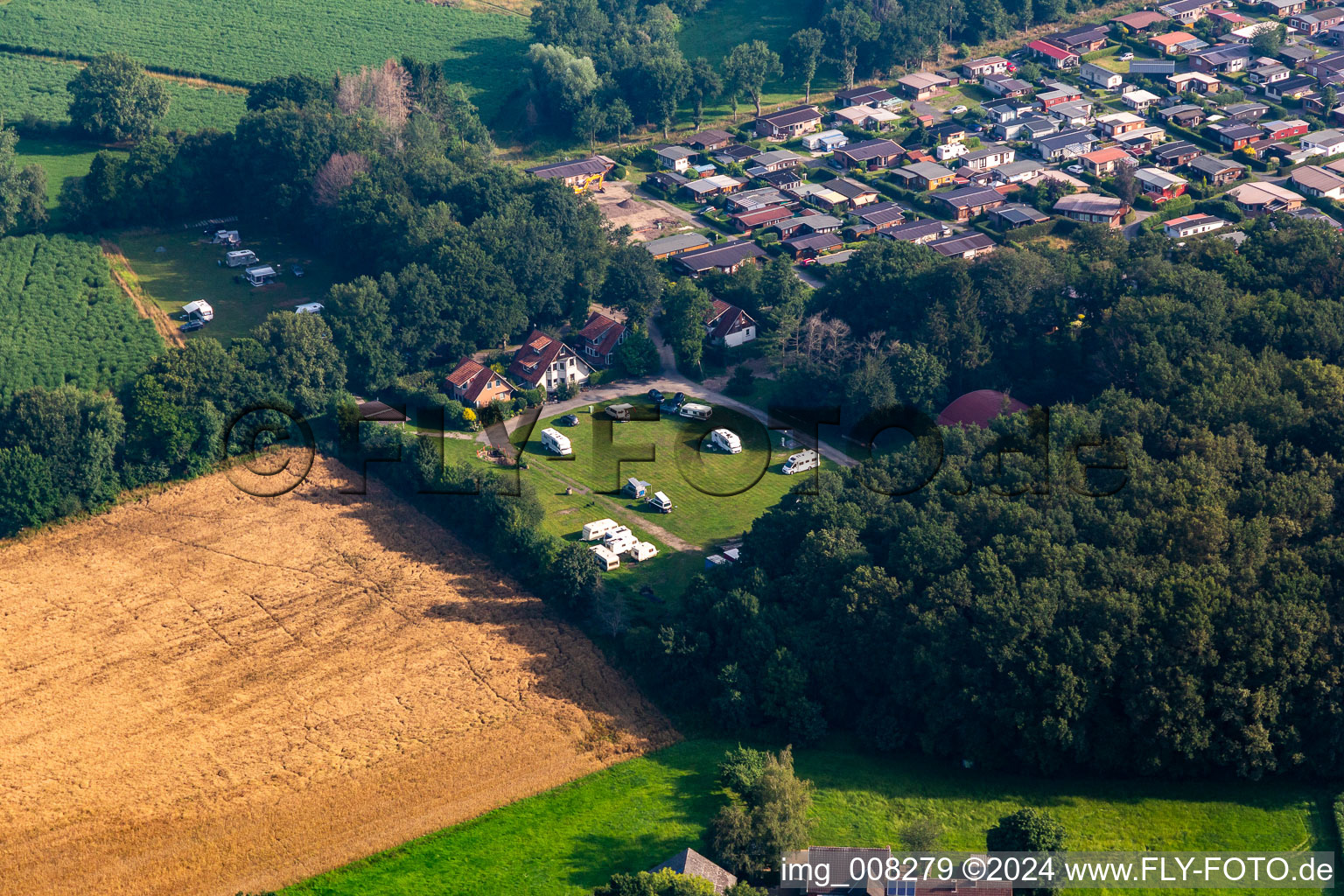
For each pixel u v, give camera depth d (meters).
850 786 104.62
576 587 124.56
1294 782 101.69
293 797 103.62
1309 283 156.12
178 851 98.31
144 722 112.19
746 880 94.31
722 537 138.50
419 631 123.94
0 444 141.00
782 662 111.56
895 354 160.62
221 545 136.75
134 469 144.50
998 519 115.62
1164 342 144.50
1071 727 102.31
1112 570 107.69
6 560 134.25
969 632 106.81
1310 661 100.75
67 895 94.56
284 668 118.94
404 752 108.81
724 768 102.19
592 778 106.38
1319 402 125.00
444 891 94.81
